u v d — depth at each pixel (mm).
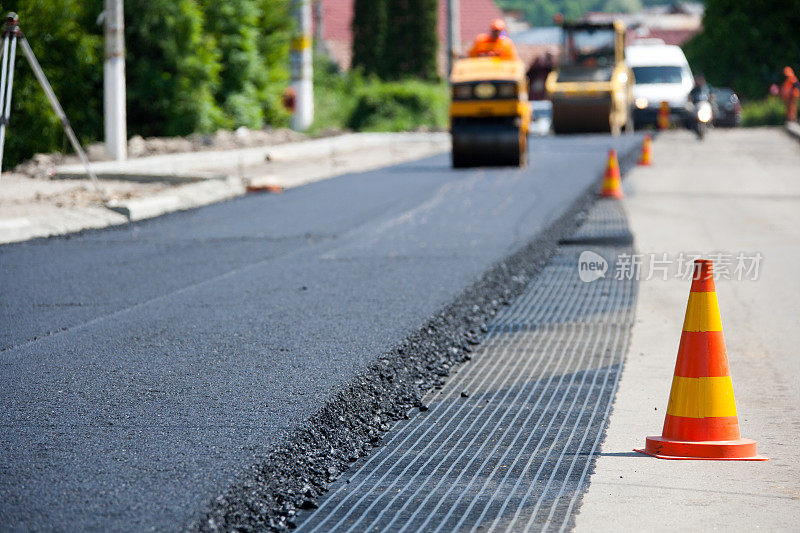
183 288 21859
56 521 9797
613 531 9859
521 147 48375
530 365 16344
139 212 33938
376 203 36094
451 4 93000
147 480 10812
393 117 90250
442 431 13180
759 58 101438
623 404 14156
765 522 10047
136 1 56938
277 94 73312
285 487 11016
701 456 11883
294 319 18625
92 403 13641
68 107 52375
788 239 28703
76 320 18859
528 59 158625
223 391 14102
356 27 106812
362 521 10273
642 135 75562
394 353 16172
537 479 11352
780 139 67688
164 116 59469
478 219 31703
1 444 12039
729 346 17406
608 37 79125
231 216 33656
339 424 13086
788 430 12984
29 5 46969
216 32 65375
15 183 40625
